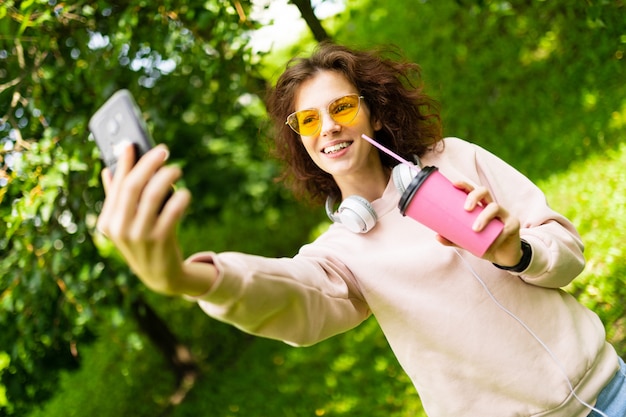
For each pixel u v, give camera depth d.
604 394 1.57
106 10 3.84
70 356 4.81
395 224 1.66
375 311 1.64
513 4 5.20
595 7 3.79
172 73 4.41
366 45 2.23
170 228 0.92
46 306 4.19
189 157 6.04
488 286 1.56
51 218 3.89
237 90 4.53
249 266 1.22
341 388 4.35
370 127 1.76
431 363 1.58
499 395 1.53
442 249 1.59
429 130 1.86
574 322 1.58
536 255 1.44
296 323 1.36
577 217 3.76
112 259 4.66
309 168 1.97
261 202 6.32
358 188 1.77
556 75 4.90
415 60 5.94
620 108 4.22
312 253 1.70
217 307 1.15
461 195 1.33
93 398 6.33
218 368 5.82
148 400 5.92
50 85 3.80
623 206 3.53
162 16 3.45
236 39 3.47
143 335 6.46
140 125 0.95
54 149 3.51
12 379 4.54
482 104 5.32
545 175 4.34
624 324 3.06
